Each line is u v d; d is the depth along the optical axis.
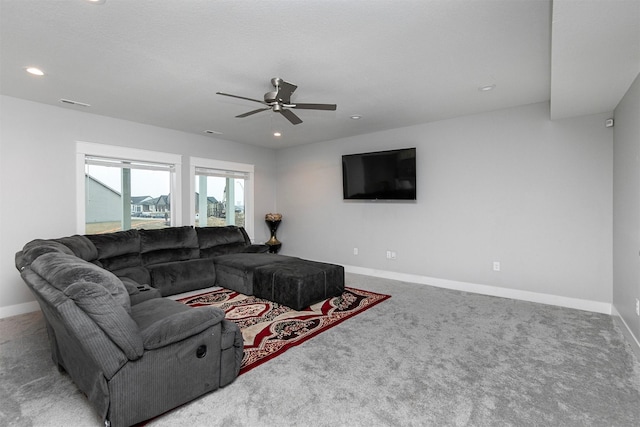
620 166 3.04
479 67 2.78
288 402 1.92
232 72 2.88
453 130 4.39
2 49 2.45
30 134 3.63
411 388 2.05
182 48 2.45
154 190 4.88
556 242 3.70
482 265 4.21
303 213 6.28
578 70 2.36
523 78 3.03
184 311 2.10
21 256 2.40
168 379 1.78
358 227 5.48
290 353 2.52
